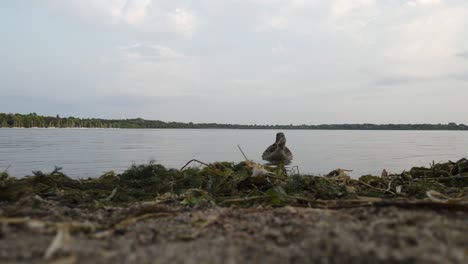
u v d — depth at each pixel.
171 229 4.26
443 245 3.04
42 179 7.41
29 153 21.16
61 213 5.12
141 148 27.03
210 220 4.54
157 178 8.22
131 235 3.96
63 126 134.00
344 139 49.66
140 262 2.97
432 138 57.69
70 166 14.77
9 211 4.94
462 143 39.28
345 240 3.13
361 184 8.34
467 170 9.35
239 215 4.93
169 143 35.09
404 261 2.69
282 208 5.29
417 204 4.70
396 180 8.73
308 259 2.94
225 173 8.51
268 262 2.97
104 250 3.24
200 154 21.48
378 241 3.14
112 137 51.97
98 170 13.60
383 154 22.42
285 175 9.03
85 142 36.06
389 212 4.41
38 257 2.97
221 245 3.49
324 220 4.27
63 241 3.22
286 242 3.50
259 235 3.84
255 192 7.31
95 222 4.69
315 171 14.12
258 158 19.34
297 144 34.78
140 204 6.10
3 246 3.19
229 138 50.31
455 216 4.30
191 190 7.34
